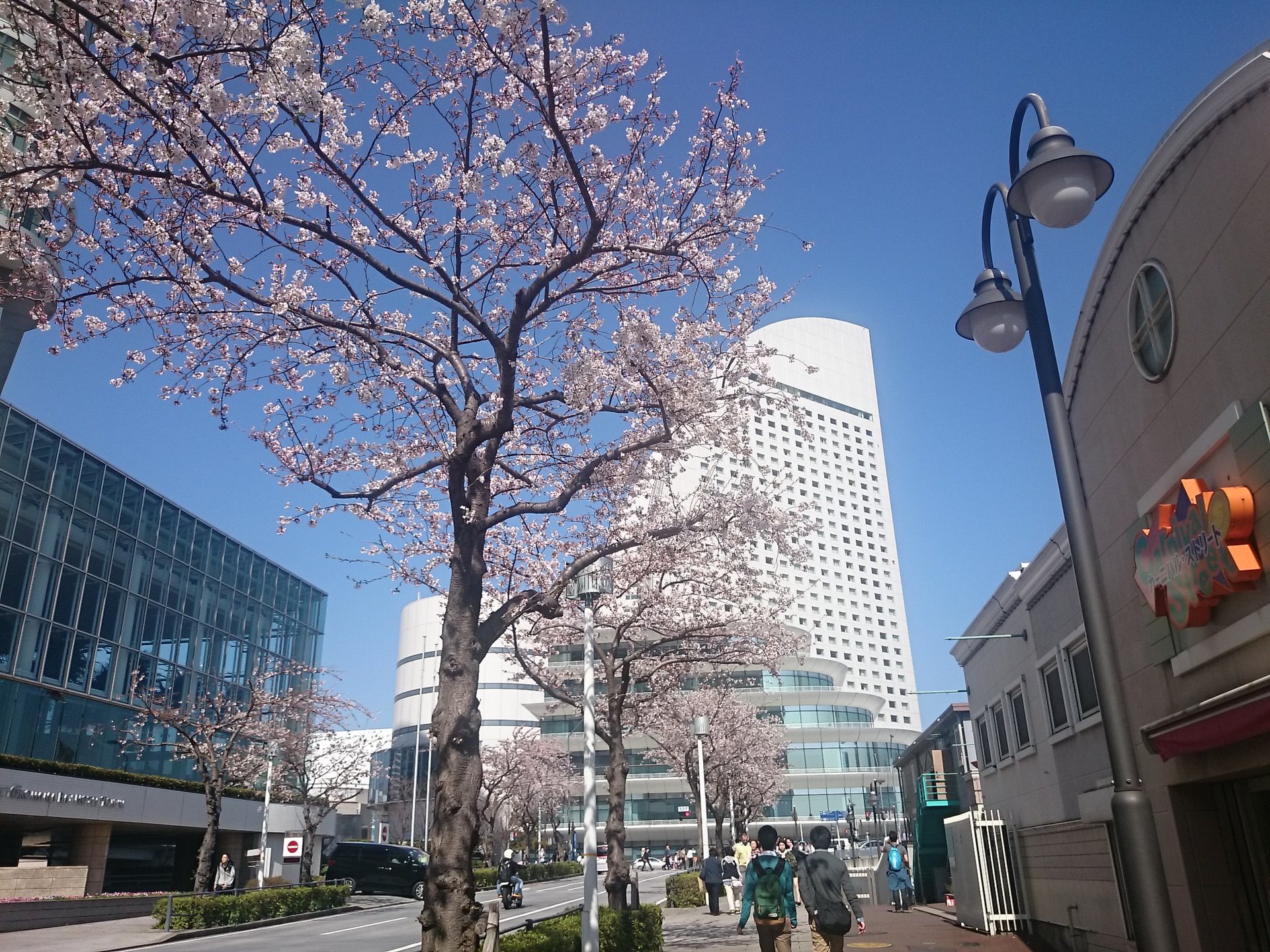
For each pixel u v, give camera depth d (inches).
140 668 1478.8
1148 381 332.2
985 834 648.4
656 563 727.7
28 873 1026.1
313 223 349.1
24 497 1237.1
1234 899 315.6
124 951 748.6
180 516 1627.7
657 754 1768.0
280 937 835.4
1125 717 203.9
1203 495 273.3
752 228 418.6
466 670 343.0
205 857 1071.0
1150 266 323.0
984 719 762.8
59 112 321.7
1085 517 222.4
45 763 1160.2
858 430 5497.1
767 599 885.8
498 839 2568.9
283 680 1969.7
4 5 301.4
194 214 377.1
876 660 5123.0
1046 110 240.7
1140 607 356.5
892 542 5442.9
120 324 406.9
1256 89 244.2
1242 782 314.8
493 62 382.0
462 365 412.5
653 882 1887.3
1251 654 265.1
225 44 284.2
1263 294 246.5
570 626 836.0
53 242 379.2
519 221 448.5
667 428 424.5
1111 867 442.9
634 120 398.9
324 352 456.8
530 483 499.5
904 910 885.8
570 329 482.3
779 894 377.1
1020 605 609.6
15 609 1209.4
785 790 2630.4
